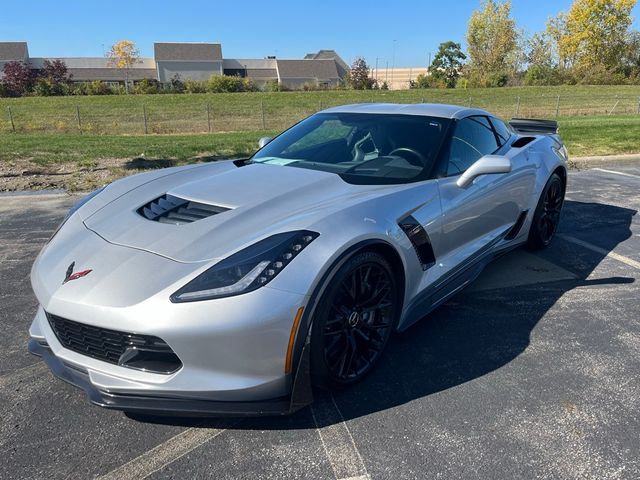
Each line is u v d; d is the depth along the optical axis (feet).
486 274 13.14
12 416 7.56
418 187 9.39
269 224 7.55
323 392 8.18
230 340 6.48
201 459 6.73
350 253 7.36
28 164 28.78
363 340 8.22
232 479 6.40
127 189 9.85
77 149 34.22
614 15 175.32
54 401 7.93
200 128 68.80
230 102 113.29
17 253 14.55
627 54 178.91
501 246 12.57
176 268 6.82
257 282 6.61
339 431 7.26
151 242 7.45
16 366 8.89
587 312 11.00
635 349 9.50
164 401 6.70
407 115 11.59
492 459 6.72
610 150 33.45
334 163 10.46
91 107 102.37
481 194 10.87
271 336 6.62
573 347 9.56
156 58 239.50
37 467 6.57
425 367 8.88
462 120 11.53
